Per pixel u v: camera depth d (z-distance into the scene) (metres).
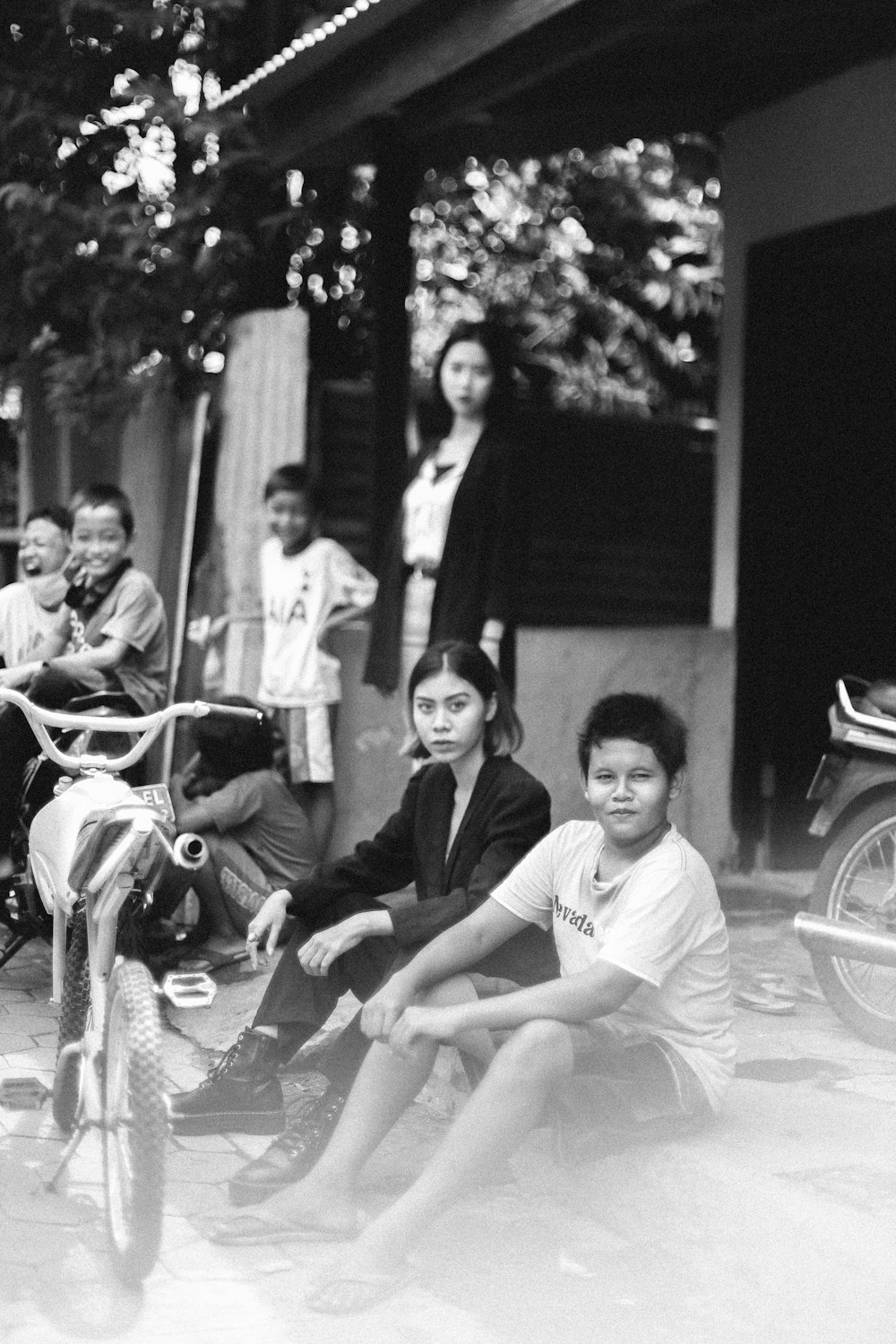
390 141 7.06
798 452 7.61
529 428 9.93
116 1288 3.33
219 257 8.18
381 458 7.17
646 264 11.73
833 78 7.13
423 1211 3.27
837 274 7.59
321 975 4.00
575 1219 3.77
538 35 6.12
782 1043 4.88
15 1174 3.94
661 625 10.47
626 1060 3.59
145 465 8.84
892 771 5.05
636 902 3.55
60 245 8.30
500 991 3.80
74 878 3.75
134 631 6.27
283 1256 3.48
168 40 8.65
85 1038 3.71
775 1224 3.39
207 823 5.91
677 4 5.59
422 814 4.30
